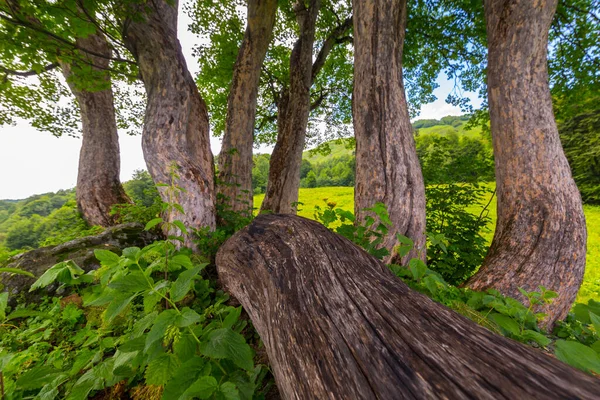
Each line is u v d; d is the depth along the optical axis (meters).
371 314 0.84
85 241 2.86
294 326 0.89
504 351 0.65
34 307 1.85
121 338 1.02
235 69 5.53
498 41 2.75
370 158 2.84
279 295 1.06
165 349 0.86
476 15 5.15
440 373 0.59
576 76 4.89
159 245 1.03
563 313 2.23
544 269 2.29
